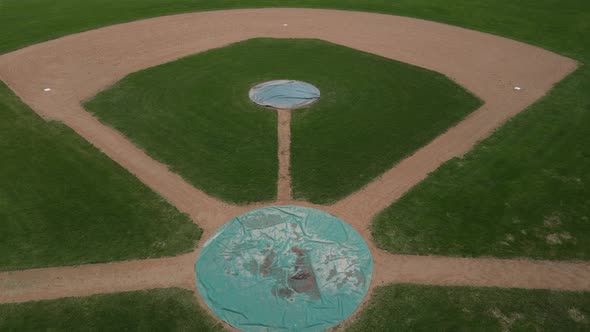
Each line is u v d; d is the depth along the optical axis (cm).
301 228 1756
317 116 2470
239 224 1777
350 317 1446
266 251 1661
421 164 2108
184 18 3862
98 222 1786
